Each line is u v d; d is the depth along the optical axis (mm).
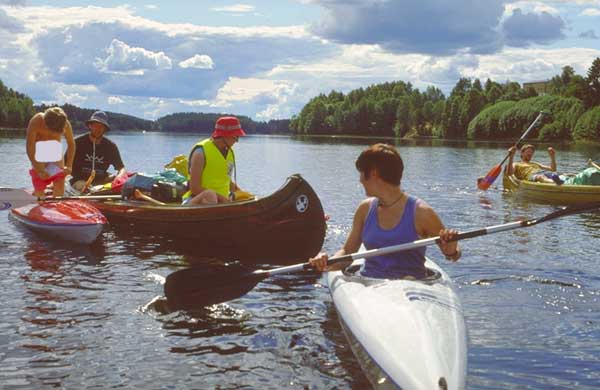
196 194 7371
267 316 4688
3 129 91438
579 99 85625
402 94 166625
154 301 5027
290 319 4613
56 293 5238
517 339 4211
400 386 3076
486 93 119625
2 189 7855
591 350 4027
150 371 3699
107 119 9430
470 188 14555
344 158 29984
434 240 4039
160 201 8367
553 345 4105
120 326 4453
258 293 5316
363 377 3584
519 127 89875
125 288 5418
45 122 8227
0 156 22969
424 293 3785
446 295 3850
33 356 3889
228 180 7582
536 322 4570
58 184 8461
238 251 7074
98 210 7730
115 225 8242
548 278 5832
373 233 4219
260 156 32031
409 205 4137
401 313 3551
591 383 3529
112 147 9625
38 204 8453
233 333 4324
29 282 5582
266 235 6922
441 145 57656
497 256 6801
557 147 51250
